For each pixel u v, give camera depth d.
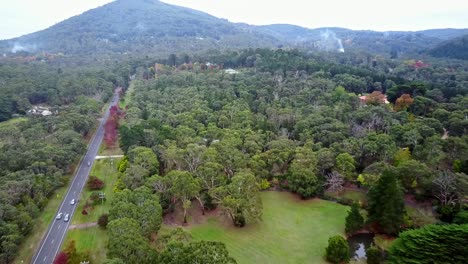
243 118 126.62
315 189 86.62
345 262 62.84
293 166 89.88
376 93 144.62
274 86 167.38
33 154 97.31
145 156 90.44
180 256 48.94
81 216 81.19
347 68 185.50
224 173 91.00
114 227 58.44
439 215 74.31
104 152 120.50
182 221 78.31
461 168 83.50
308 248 68.00
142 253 54.34
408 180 80.25
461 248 48.53
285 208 83.62
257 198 76.75
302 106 138.00
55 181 90.81
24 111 163.88
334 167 90.50
